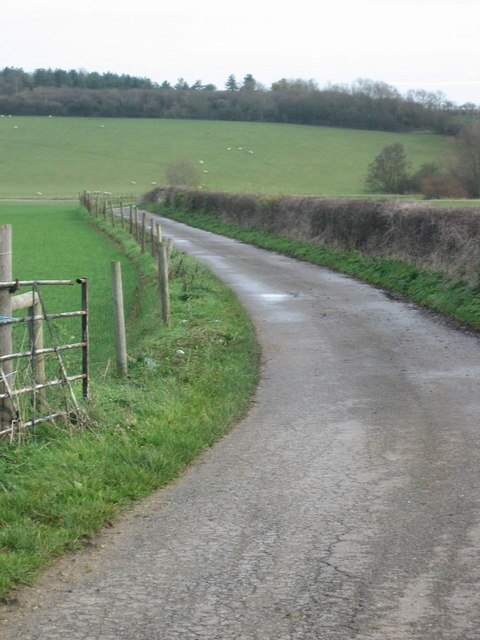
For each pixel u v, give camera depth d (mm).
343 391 11023
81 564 5656
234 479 7520
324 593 5121
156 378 11586
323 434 8984
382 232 25375
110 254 37250
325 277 24891
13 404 8203
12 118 156250
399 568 5477
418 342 14562
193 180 99438
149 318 17703
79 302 23375
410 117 140375
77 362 13930
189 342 14430
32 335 8797
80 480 7086
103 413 9039
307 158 124625
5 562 5445
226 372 11961
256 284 23266
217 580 5355
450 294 18562
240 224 44500
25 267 32625
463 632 4594
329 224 30172
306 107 146875
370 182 96062
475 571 5402
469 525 6234
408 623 4707
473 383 11344
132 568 5574
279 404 10391
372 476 7516
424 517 6438
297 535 6125
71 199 103062
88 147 138875
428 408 10039
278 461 8047
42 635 4641
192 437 8570
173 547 5941
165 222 55938
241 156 127188
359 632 4609
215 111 155250
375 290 21812
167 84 194750
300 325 16469
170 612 4906
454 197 82250
